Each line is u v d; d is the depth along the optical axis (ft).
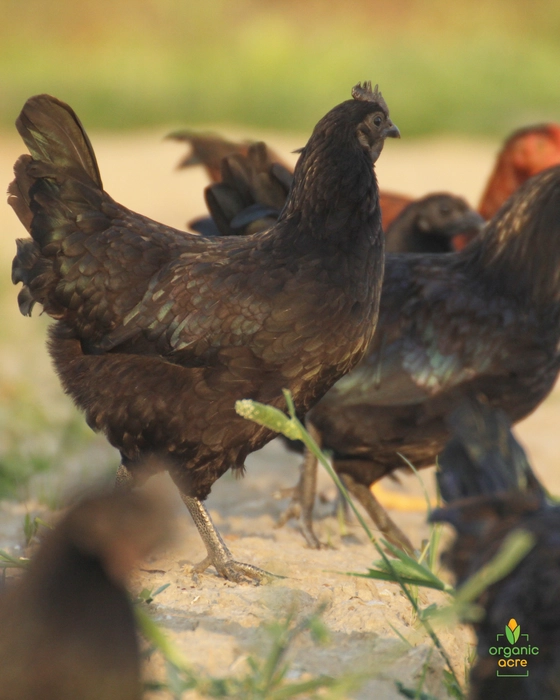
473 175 148.46
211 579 36.04
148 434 34.83
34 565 21.26
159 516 20.88
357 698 27.43
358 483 43.42
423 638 31.12
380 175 146.00
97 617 20.45
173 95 203.82
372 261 35.19
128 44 255.70
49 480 52.37
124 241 34.94
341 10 281.74
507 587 24.43
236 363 33.91
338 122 35.22
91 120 190.90
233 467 35.83
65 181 35.40
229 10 273.13
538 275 41.75
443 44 233.96
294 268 34.17
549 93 207.51
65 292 35.09
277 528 45.75
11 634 20.31
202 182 144.97
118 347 34.81
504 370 41.42
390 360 40.98
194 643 29.37
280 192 45.85
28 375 73.20
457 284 42.78
